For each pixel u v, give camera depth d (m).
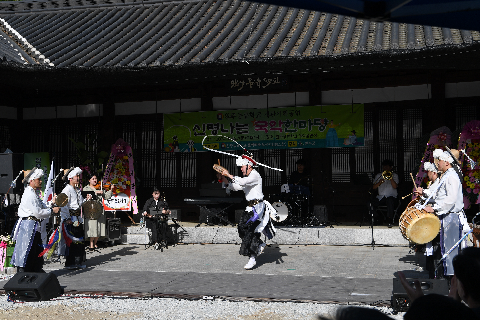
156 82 11.77
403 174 11.72
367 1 2.75
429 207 6.42
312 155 12.30
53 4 15.48
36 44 12.36
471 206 10.73
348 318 1.42
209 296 6.22
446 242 6.16
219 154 12.78
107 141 13.27
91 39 12.89
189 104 12.97
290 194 11.47
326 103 12.08
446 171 6.34
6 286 6.16
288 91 12.28
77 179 8.30
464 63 9.73
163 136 13.16
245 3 14.16
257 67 10.33
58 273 7.96
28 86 12.09
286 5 2.58
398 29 10.49
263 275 7.58
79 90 13.60
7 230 10.64
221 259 9.12
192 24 13.34
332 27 11.72
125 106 13.38
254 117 12.44
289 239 10.75
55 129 13.77
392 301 5.39
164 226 10.57
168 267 8.41
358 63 9.79
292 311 5.58
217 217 11.74
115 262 8.97
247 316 5.42
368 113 11.97
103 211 10.59
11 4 15.48
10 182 10.46
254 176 8.21
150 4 15.30
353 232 10.42
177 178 13.23
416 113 11.62
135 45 12.18
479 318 1.73
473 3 2.70
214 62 10.30
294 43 10.94
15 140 13.84
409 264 8.20
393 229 10.33
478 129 10.09
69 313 5.63
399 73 11.65
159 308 5.82
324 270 7.87
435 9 2.77
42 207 7.35
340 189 12.13
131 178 11.93
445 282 5.30
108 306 5.93
